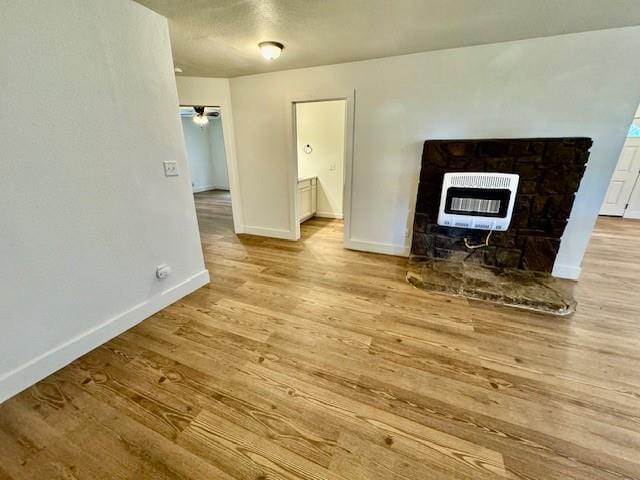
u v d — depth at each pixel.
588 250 3.43
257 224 4.10
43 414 1.31
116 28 1.63
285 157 3.57
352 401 1.40
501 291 2.36
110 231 1.76
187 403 1.38
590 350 1.76
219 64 2.91
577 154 2.22
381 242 3.36
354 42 2.32
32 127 1.34
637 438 1.22
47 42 1.34
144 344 1.80
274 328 1.98
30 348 1.46
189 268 2.43
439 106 2.65
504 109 2.46
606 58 2.11
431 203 2.81
